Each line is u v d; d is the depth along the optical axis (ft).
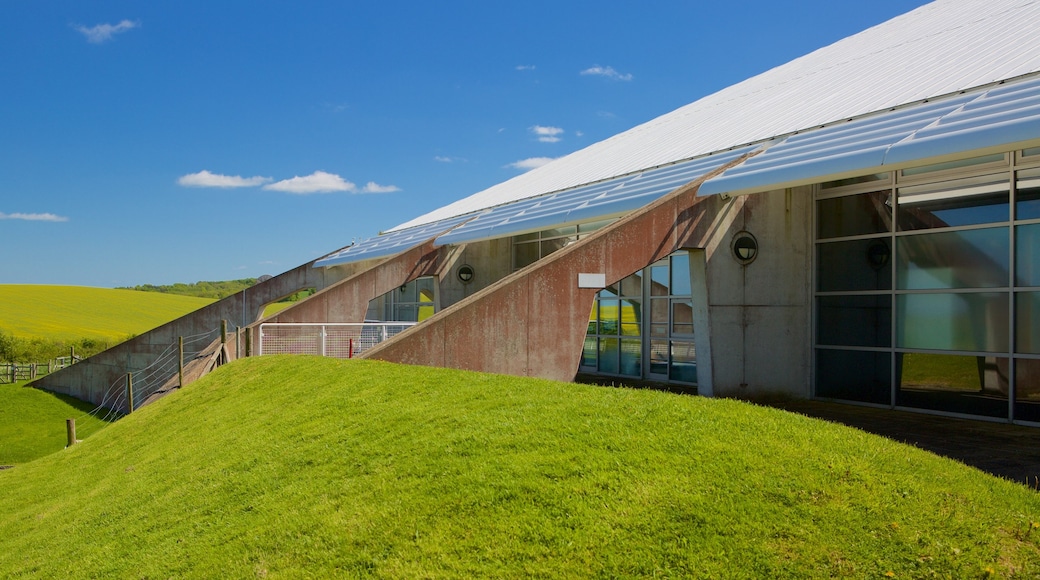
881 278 47.39
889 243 46.91
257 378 47.34
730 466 20.03
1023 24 55.62
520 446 22.57
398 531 18.85
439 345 40.40
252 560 19.43
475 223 81.71
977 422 40.55
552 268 42.39
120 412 99.04
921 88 48.78
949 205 43.50
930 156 34.17
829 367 50.93
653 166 67.56
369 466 23.63
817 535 17.25
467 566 17.01
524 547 17.38
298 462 26.22
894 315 46.44
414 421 27.09
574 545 17.20
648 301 66.90
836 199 50.52
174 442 38.81
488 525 18.39
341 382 37.22
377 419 28.50
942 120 38.17
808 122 54.24
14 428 91.35
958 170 43.09
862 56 74.28
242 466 28.02
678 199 46.85
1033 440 34.78
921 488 19.27
